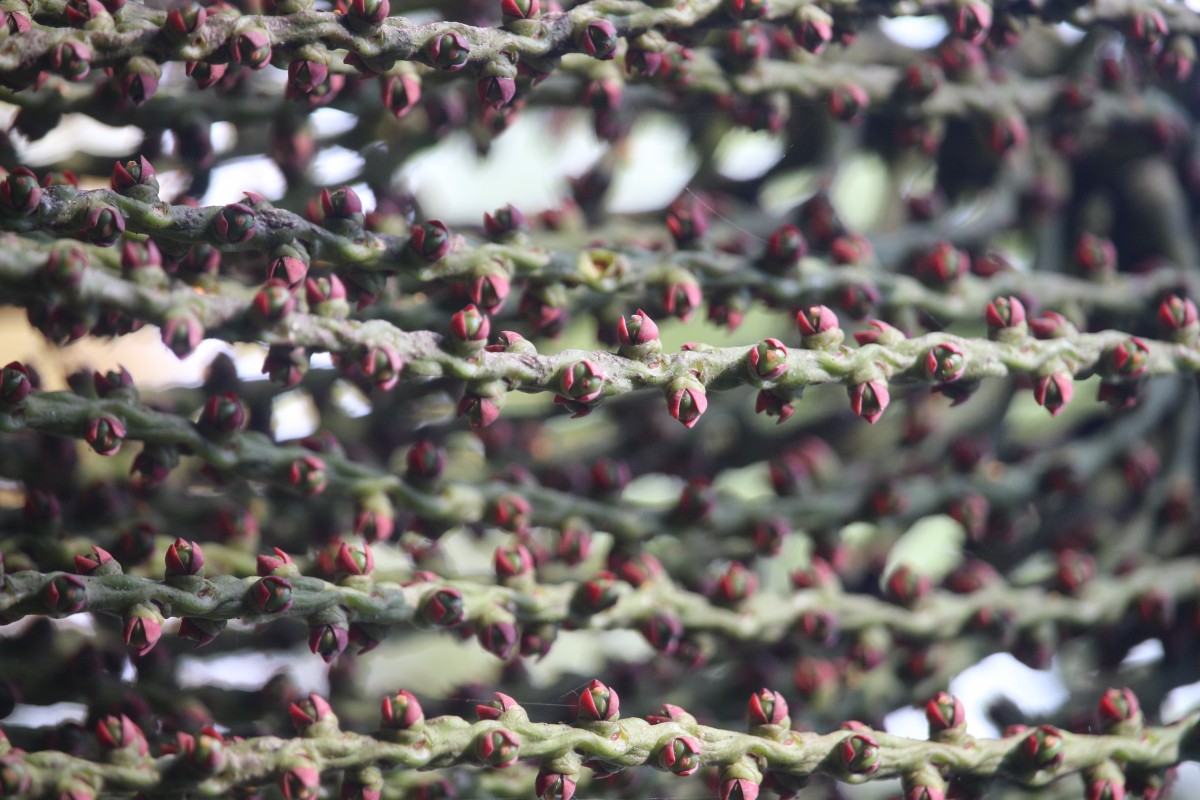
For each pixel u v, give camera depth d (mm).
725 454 651
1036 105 632
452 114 611
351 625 566
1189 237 656
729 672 618
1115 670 625
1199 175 655
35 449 582
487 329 555
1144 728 584
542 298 584
